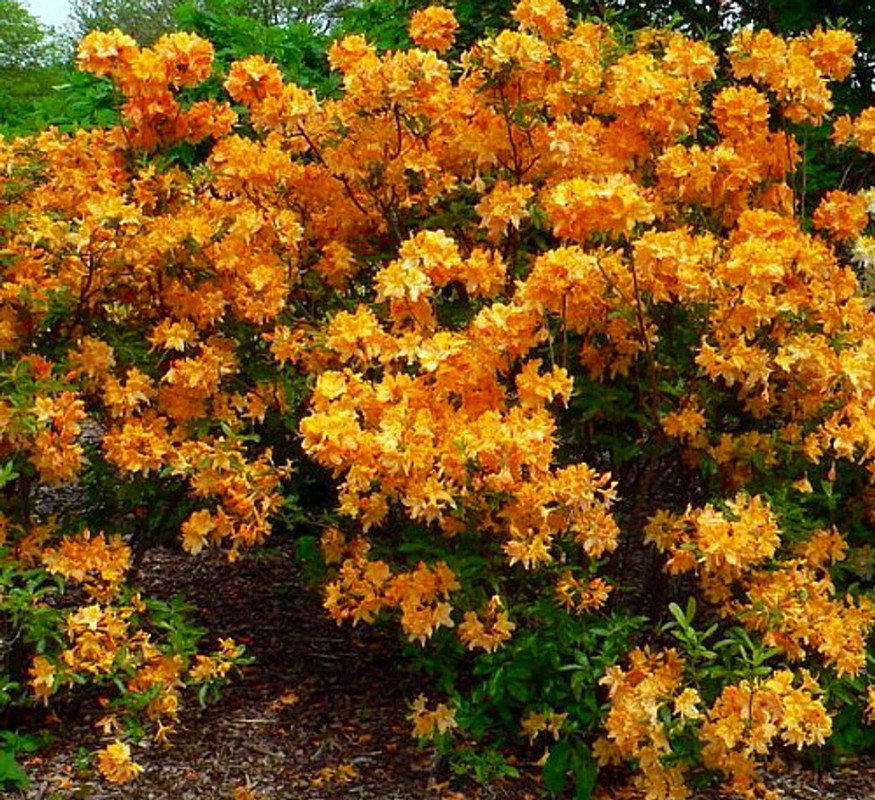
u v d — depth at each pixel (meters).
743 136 3.47
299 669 4.01
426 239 3.00
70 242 3.27
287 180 3.66
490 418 2.85
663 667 3.03
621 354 3.29
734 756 2.96
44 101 6.59
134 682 3.19
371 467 2.86
